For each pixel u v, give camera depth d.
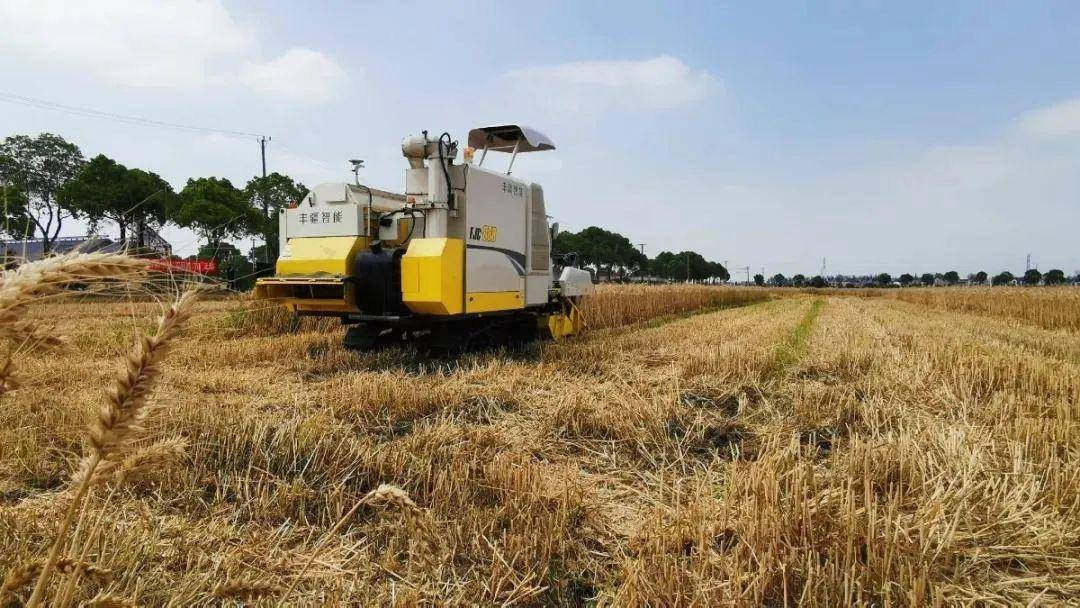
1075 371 7.11
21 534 3.05
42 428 4.71
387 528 3.46
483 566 3.11
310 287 8.58
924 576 2.65
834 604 2.67
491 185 9.24
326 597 2.77
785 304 33.03
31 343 1.26
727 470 4.36
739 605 2.60
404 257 8.17
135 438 1.31
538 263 10.78
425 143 8.38
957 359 7.65
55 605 1.43
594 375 8.16
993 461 4.13
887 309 26.34
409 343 10.05
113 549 2.91
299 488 3.86
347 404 5.96
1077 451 4.24
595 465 4.76
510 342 10.93
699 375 7.51
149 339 1.25
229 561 2.97
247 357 8.95
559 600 2.92
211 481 4.00
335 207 8.76
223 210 30.42
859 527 3.12
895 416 5.54
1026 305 19.53
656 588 2.75
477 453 4.59
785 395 6.59
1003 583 2.90
